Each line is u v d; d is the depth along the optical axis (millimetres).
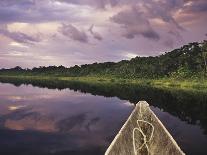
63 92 56906
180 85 71062
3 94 51531
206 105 34531
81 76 146250
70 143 17719
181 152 8617
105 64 143875
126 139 10562
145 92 53812
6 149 16422
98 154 15570
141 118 12891
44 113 29344
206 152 15766
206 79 71375
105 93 53312
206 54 79250
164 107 32844
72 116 27578
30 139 18625
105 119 25875
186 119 25250
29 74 190500
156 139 11188
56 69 183750
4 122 24219
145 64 108375
